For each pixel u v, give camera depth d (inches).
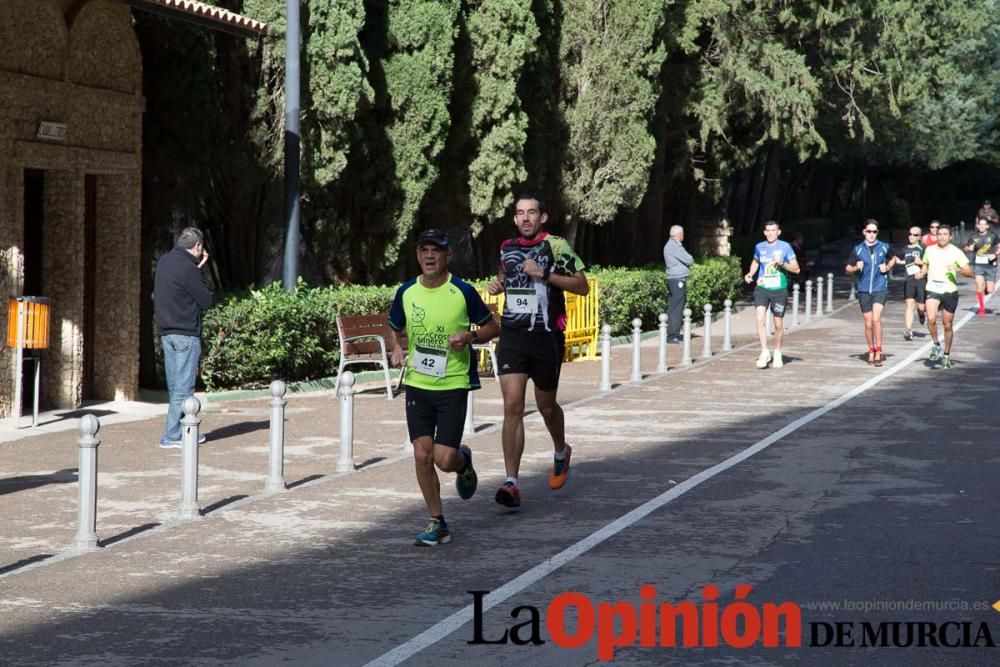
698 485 645.3
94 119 954.1
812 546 510.9
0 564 493.0
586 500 609.0
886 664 369.1
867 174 4921.3
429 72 1263.5
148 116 1058.7
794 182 3767.2
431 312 522.3
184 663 369.4
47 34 914.1
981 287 1877.5
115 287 992.2
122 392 992.2
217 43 1107.9
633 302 1627.7
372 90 1152.2
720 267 2021.4
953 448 762.2
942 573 469.1
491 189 1396.4
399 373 1175.0
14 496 625.9
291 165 1071.6
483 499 613.6
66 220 941.8
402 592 445.4
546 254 588.1
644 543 516.1
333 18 1124.5
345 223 1263.5
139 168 993.5
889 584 453.7
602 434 826.8
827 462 714.8
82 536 511.5
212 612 421.7
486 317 528.7
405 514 578.2
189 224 1147.3
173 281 776.9
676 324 1573.6
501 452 758.5
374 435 826.2
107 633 398.9
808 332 1685.5
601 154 1631.4
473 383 530.0
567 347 1338.6
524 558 492.7
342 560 491.8
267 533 540.1
